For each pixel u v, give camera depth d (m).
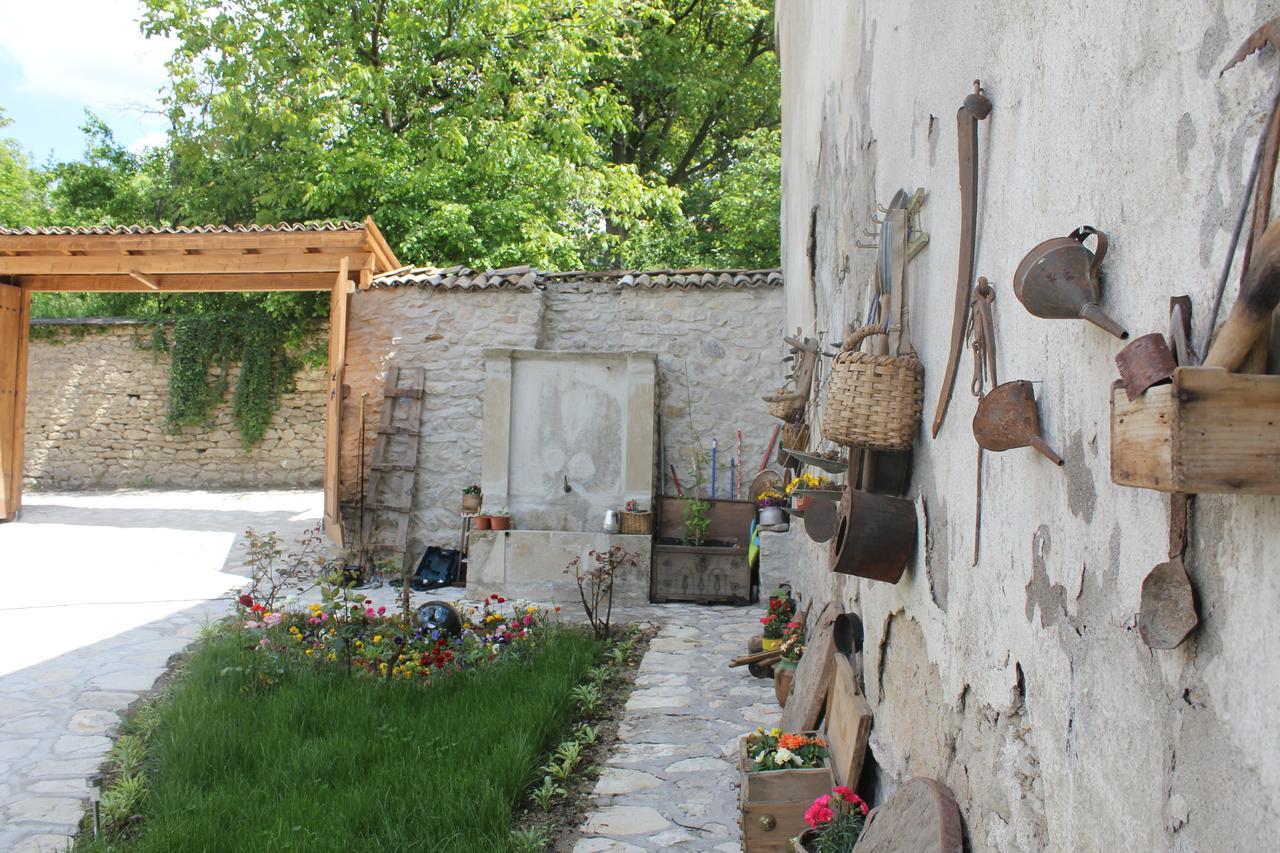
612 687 5.29
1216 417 1.10
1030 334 1.87
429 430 8.70
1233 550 1.18
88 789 3.91
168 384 15.09
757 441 8.52
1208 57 1.24
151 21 14.04
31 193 21.31
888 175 3.39
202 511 12.38
